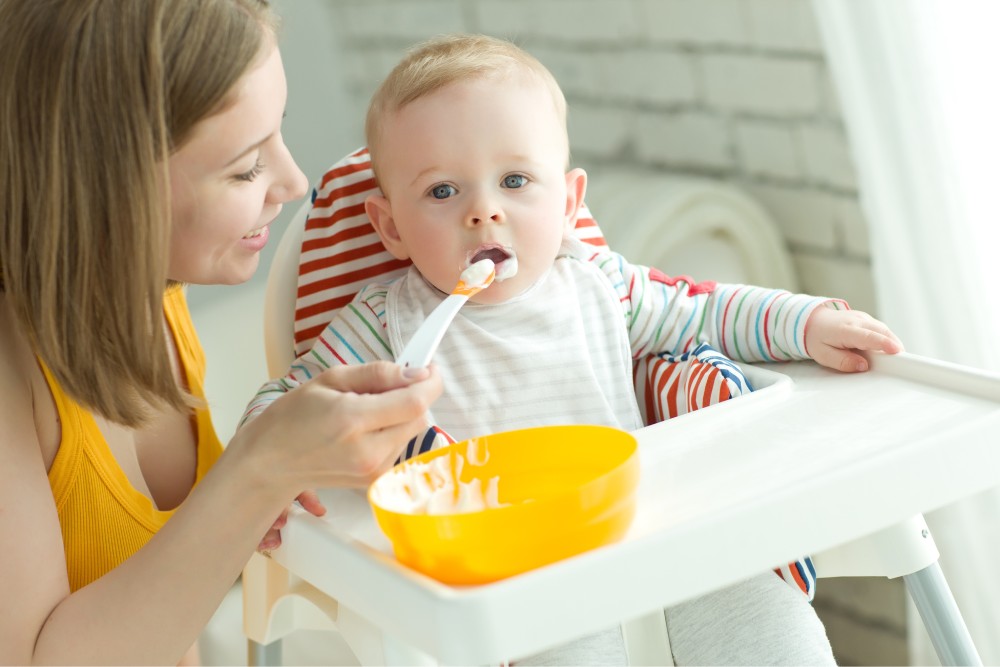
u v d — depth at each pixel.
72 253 0.77
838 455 0.73
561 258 1.08
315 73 2.58
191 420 1.10
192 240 0.83
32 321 0.81
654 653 0.89
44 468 0.88
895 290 1.44
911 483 0.71
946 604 0.92
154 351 0.80
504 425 0.99
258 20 0.81
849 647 1.80
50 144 0.76
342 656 1.58
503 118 0.99
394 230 1.06
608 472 0.66
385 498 0.70
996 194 1.35
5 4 0.78
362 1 2.53
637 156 2.13
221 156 0.80
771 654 0.86
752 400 0.87
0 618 0.80
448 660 0.61
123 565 0.80
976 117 1.34
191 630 0.79
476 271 0.86
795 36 1.71
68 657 0.78
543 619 0.61
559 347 1.01
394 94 1.03
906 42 1.36
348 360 1.01
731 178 1.93
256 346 1.97
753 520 0.67
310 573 0.74
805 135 1.75
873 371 0.91
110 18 0.75
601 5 2.09
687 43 1.92
